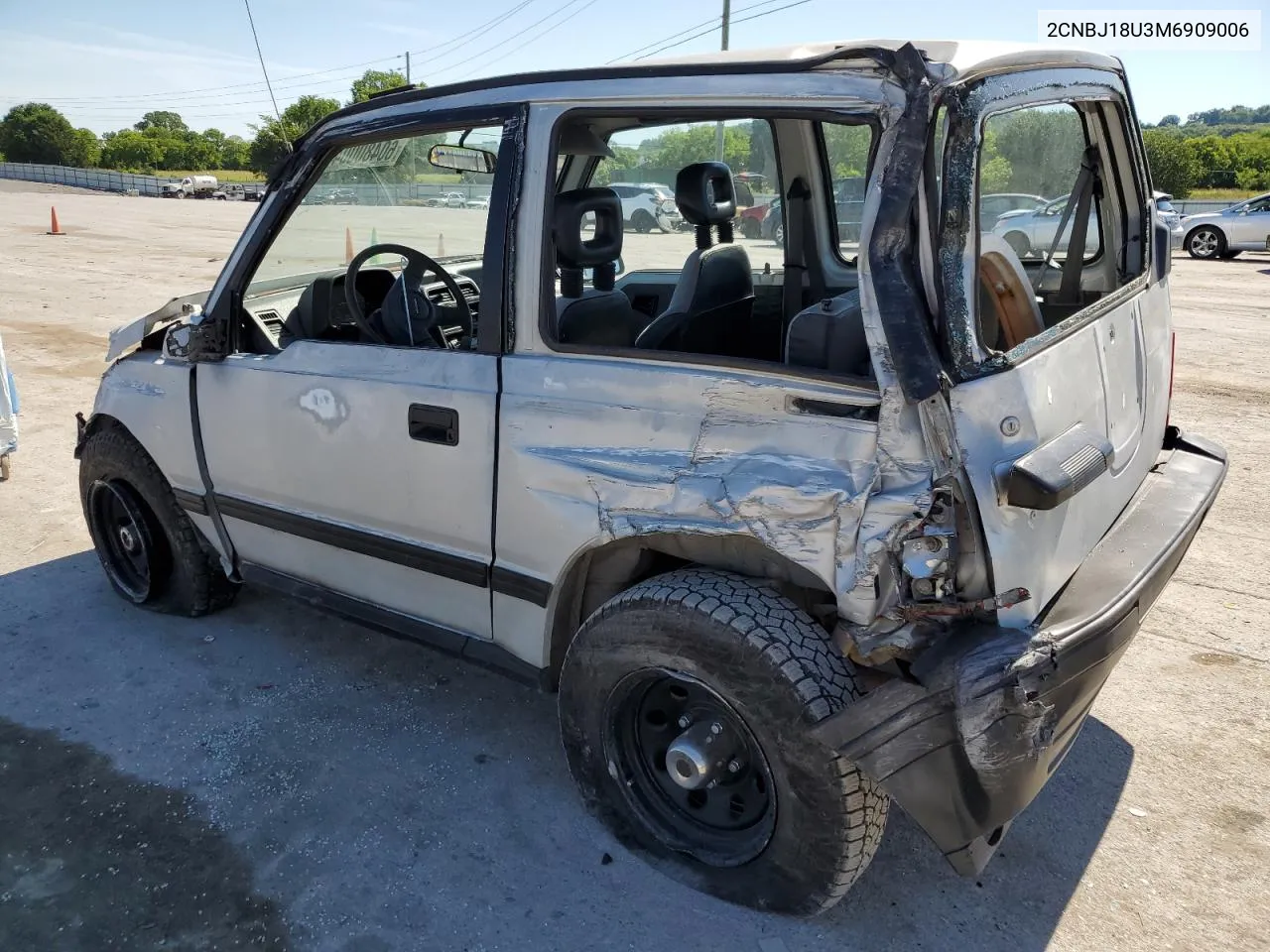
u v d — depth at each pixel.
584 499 2.40
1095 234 2.85
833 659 2.15
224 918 2.41
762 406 2.14
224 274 3.21
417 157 2.88
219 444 3.32
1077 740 3.16
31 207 36.56
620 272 3.37
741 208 3.34
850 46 2.03
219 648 3.76
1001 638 1.94
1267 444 6.25
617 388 2.33
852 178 3.37
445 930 2.37
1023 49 2.24
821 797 2.13
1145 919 2.41
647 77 2.28
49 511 5.16
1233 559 4.52
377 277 3.49
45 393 7.61
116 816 2.78
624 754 2.56
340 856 2.62
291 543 3.30
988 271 2.17
